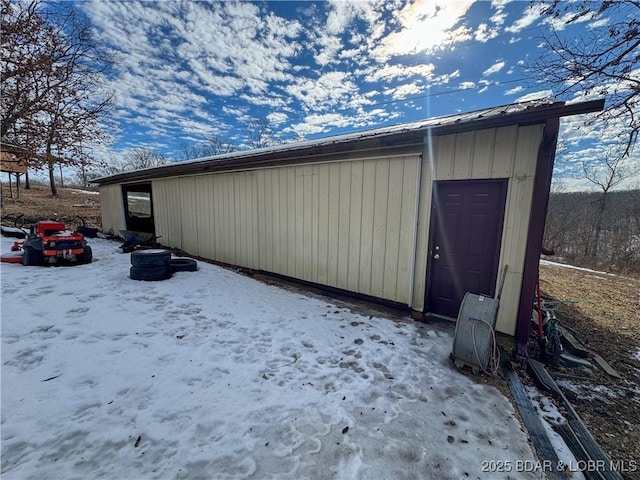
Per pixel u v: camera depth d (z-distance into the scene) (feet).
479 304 9.96
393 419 7.32
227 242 23.68
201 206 25.49
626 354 12.48
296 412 7.36
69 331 10.84
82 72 36.68
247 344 10.88
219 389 8.10
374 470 5.81
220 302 15.10
